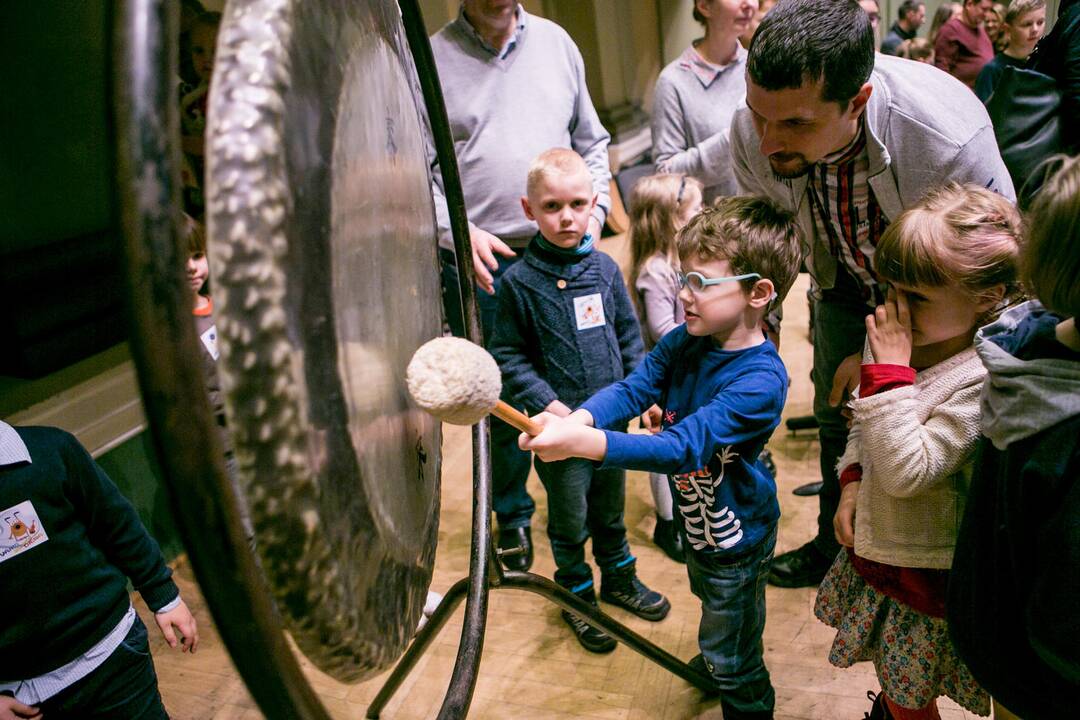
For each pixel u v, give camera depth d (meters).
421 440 0.72
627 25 5.11
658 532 2.08
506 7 1.82
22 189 1.91
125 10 0.36
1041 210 0.74
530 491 2.43
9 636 1.17
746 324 1.22
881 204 1.37
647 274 1.98
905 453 1.04
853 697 1.57
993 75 2.69
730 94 2.38
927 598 1.12
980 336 0.89
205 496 0.37
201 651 1.98
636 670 1.72
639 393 1.33
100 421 2.08
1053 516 0.73
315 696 0.46
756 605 1.37
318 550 0.44
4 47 1.85
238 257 0.37
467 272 1.09
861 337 1.65
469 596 0.95
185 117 1.87
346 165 0.49
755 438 1.23
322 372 0.44
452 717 0.79
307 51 0.44
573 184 1.59
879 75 1.27
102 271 2.07
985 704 1.16
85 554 1.25
